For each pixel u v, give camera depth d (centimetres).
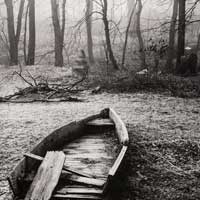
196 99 1547
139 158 800
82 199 536
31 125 1084
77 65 2200
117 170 577
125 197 609
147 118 1189
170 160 798
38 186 562
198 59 2588
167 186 668
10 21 2684
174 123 1124
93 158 728
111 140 875
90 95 1661
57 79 2052
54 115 1230
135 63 2641
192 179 701
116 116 934
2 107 1409
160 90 1733
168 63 2408
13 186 552
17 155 812
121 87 1770
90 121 995
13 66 2530
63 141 835
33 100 1537
